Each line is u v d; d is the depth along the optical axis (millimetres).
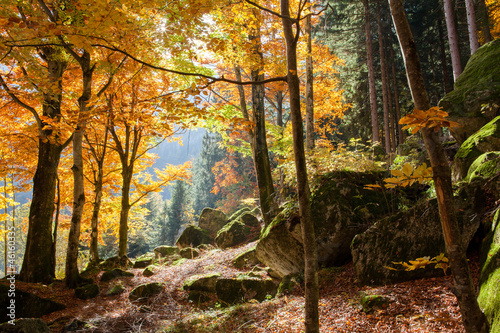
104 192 15328
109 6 2377
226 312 6328
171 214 41000
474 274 3920
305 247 3006
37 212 9508
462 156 5664
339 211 6680
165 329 5777
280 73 7941
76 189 9250
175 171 16062
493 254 3133
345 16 18969
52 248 10594
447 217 1536
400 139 17391
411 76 1705
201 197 42906
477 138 5527
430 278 4598
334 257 6828
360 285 5332
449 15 12133
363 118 20750
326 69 15180
